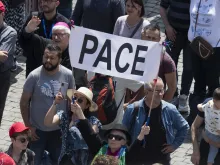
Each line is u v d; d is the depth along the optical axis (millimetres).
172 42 20969
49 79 16766
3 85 18938
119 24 19625
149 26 17812
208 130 16688
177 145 16078
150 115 15789
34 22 17984
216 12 19297
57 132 16906
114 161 13031
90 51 15703
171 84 18172
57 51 16562
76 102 15633
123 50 15578
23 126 15719
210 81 20062
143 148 15672
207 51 19266
